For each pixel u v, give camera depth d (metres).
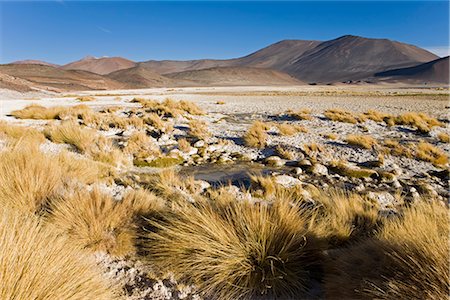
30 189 4.42
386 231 3.54
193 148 10.48
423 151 10.55
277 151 10.48
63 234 3.13
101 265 3.29
